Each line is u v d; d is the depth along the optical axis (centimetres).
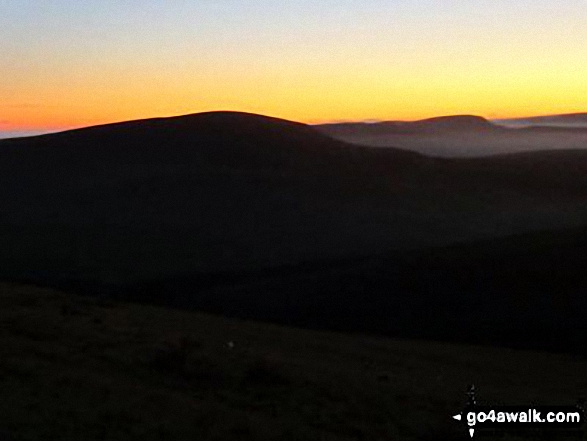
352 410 1978
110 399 1767
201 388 2050
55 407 1642
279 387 2130
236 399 1959
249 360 2394
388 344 3891
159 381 2067
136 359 2247
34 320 2698
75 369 2042
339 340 3744
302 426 1777
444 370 3191
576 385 3119
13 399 1659
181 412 1742
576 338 4600
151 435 1557
